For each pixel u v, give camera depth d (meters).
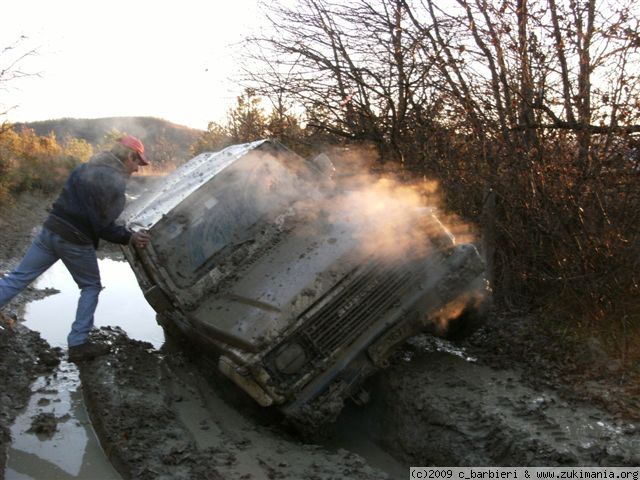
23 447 4.68
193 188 6.07
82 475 4.28
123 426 4.77
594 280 5.97
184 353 6.86
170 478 4.01
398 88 8.12
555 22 6.32
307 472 4.13
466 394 4.94
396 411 5.09
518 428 4.29
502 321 6.61
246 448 4.54
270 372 4.54
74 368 6.17
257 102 10.52
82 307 6.36
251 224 5.92
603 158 5.84
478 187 7.18
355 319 4.78
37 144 24.38
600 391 4.84
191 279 5.66
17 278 6.15
